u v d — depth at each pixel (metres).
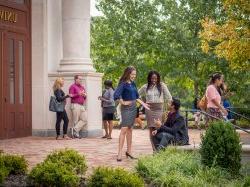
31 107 24.09
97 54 42.62
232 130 11.37
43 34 24.12
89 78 23.83
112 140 21.69
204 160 11.39
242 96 37.84
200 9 37.38
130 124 14.54
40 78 24.03
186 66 38.16
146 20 38.97
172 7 38.47
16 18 23.23
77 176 10.01
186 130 14.44
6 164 10.77
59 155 10.85
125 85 14.55
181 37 37.47
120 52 41.00
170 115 14.62
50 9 24.44
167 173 10.73
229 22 26.55
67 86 23.98
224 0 26.19
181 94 49.53
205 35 27.16
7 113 22.50
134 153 16.20
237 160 11.27
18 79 23.25
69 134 23.53
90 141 21.11
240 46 26.02
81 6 24.64
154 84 14.77
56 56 24.88
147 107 14.46
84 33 24.69
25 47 23.78
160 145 13.91
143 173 10.96
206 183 10.20
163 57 39.31
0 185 9.74
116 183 9.17
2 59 22.25
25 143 20.16
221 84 15.14
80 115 23.20
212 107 14.32
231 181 10.66
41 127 24.00
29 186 9.85
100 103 24.41
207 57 36.91
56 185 9.63
